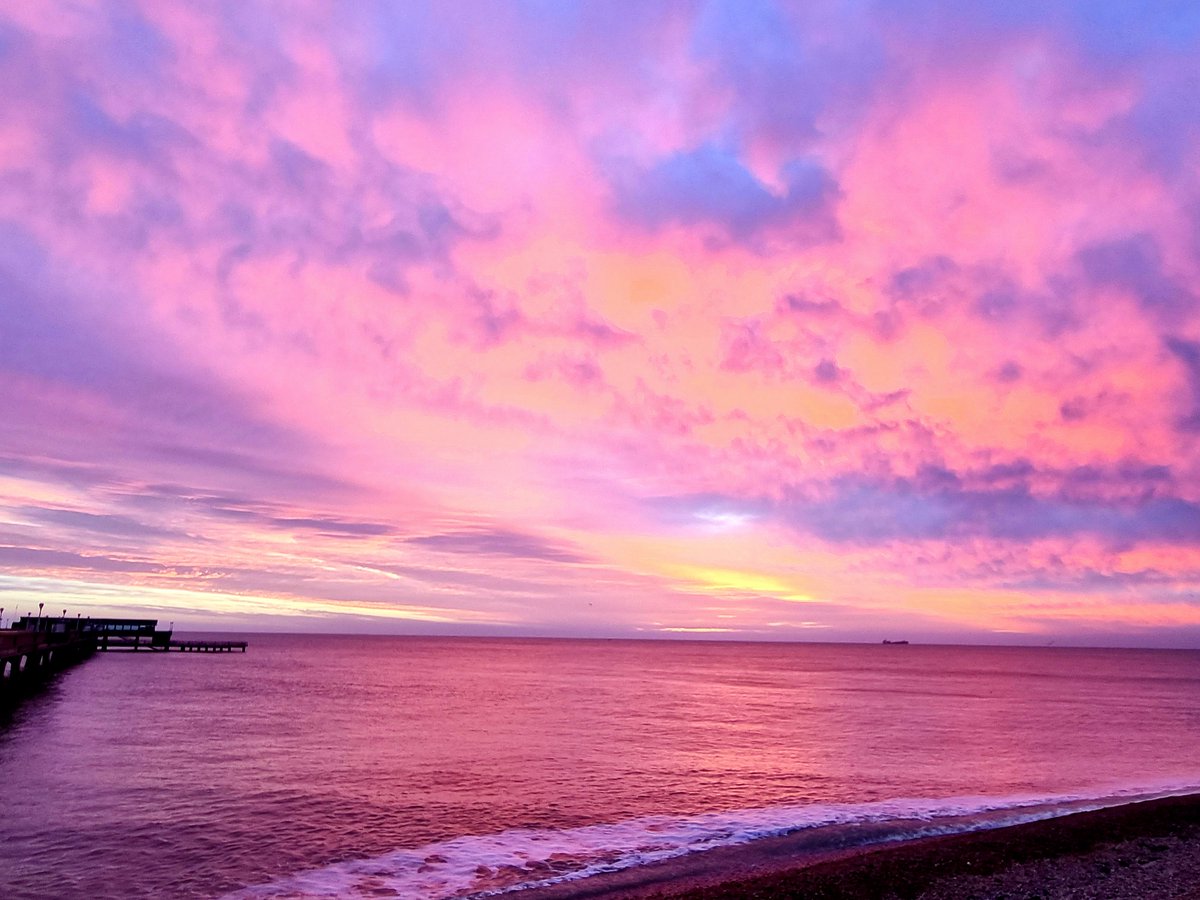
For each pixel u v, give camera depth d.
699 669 134.75
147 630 133.00
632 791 27.50
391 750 35.88
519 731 43.78
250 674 89.12
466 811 24.00
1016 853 18.11
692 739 41.94
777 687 89.38
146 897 16.19
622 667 135.62
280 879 17.38
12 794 25.66
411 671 105.06
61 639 74.75
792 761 34.84
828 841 20.58
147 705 54.12
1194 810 22.58
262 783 27.78
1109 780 31.00
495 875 17.59
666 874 17.70
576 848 19.86
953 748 39.84
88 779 28.17
